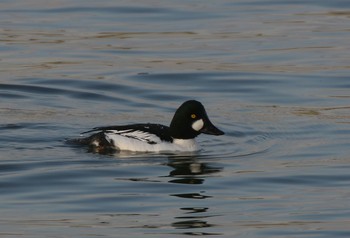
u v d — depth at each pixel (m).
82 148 17.23
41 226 13.19
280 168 16.09
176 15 26.58
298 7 27.56
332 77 21.81
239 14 26.73
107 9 27.09
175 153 17.11
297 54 23.33
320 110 19.70
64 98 20.58
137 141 17.20
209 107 20.05
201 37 24.66
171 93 20.95
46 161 16.34
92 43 24.16
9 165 16.05
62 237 12.79
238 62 22.83
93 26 25.53
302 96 20.67
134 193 14.69
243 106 20.12
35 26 25.44
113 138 17.27
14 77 21.64
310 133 18.28
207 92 21.06
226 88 21.28
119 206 14.08
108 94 20.81
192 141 17.41
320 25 25.64
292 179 15.47
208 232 13.00
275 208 14.03
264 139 18.05
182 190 14.85
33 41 24.23
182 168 16.12
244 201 14.36
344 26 25.52
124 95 20.78
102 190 14.82
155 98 20.66
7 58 23.02
